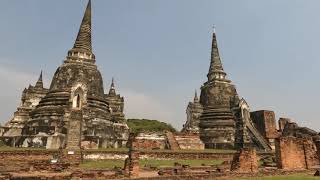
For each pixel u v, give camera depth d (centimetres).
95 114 3803
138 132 4009
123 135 4206
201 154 3294
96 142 3616
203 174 1909
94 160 2844
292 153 2472
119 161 2842
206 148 4575
